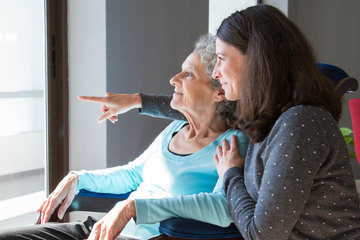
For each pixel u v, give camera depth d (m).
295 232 1.25
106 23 2.37
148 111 1.91
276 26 1.33
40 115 2.44
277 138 1.24
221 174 1.50
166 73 2.75
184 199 1.41
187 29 2.88
